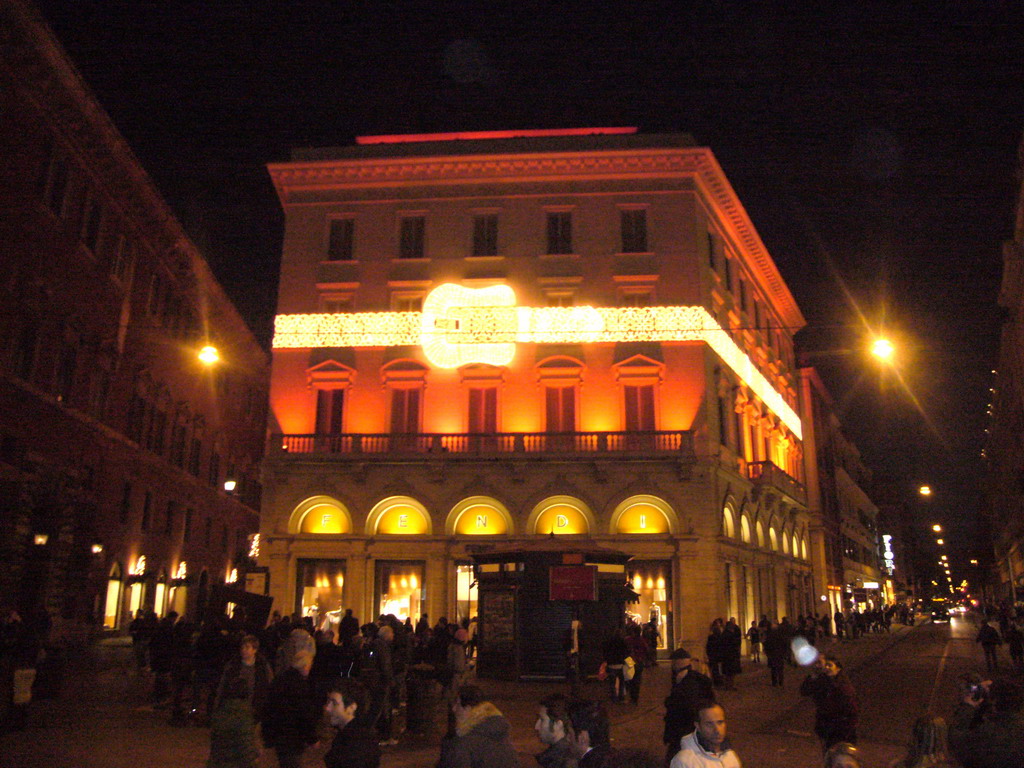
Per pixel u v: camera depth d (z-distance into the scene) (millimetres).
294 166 36344
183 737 14016
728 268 40188
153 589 37844
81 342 30516
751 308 43656
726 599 33844
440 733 15328
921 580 161125
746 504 38344
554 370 33844
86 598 30359
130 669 25531
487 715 6746
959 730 7352
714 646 24062
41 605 27125
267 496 33562
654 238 35125
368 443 33719
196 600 43594
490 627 24016
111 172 31750
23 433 26438
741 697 22094
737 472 36688
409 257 35938
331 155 36781
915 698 21750
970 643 46781
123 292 33719
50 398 27781
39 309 27172
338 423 34562
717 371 35375
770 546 42281
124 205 33500
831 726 9117
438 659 17812
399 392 34625
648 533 32438
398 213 36312
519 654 23266
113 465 33312
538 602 23547
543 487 32781
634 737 15242
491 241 35844
